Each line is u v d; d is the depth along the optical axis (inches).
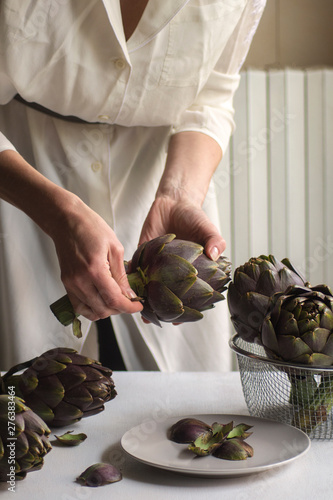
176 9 34.4
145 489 21.6
